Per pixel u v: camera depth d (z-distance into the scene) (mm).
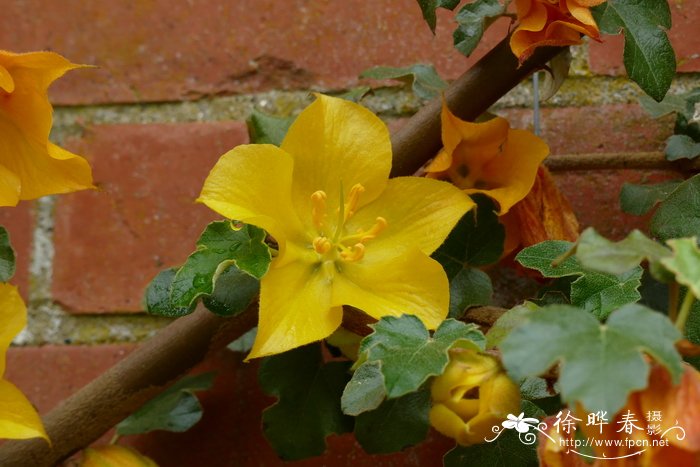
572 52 727
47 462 659
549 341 565
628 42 633
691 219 635
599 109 723
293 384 674
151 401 699
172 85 747
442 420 594
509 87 662
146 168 742
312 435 672
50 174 634
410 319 605
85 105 749
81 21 752
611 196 714
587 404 556
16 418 621
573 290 621
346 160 637
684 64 717
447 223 637
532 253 632
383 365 591
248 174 621
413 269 629
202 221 736
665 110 693
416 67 694
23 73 614
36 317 736
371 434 657
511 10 725
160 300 638
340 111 637
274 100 741
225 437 712
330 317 625
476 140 657
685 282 566
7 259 629
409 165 664
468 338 596
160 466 711
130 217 740
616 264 574
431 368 588
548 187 666
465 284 662
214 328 660
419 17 738
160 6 751
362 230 640
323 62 741
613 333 564
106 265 737
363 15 741
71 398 663
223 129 742
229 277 635
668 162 695
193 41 748
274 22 745
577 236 667
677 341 564
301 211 639
